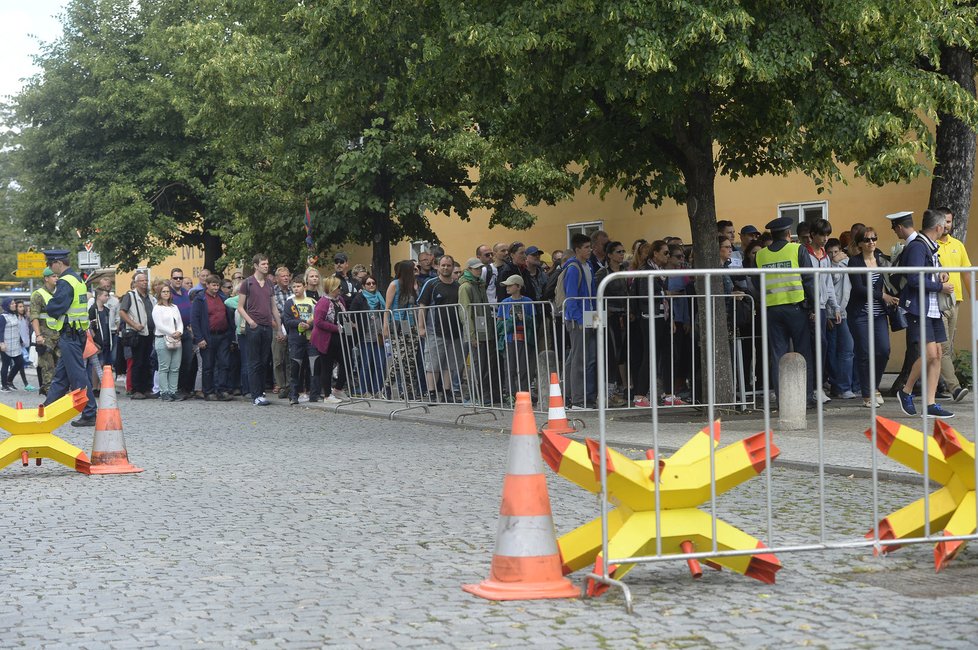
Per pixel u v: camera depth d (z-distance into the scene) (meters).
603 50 13.90
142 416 18.36
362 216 30.59
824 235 15.27
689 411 14.38
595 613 5.59
